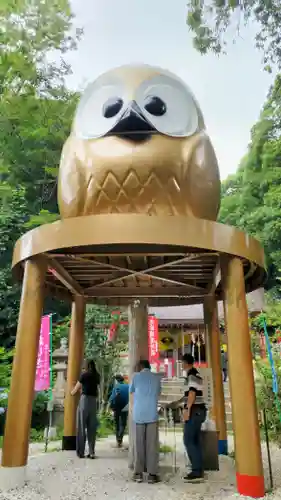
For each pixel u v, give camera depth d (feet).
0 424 37.91
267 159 86.99
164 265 23.93
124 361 54.13
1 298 56.18
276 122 87.15
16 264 21.84
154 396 21.01
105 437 41.47
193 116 21.29
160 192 19.26
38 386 32.17
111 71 21.80
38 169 68.33
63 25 48.08
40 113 52.60
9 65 45.39
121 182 19.25
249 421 17.90
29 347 19.60
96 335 52.29
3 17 44.60
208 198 20.38
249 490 17.35
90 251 20.98
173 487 19.40
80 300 31.63
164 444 31.14
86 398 27.17
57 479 20.92
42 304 20.75
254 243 21.12
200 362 62.85
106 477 21.47
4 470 18.60
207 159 20.72
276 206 84.64
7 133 52.90
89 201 19.66
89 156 19.92
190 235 18.62
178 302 33.55
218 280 26.96
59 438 39.86
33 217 52.31
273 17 32.55
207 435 23.86
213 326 30.48
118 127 19.54
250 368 18.62
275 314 44.65
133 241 18.10
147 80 20.76
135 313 26.78
